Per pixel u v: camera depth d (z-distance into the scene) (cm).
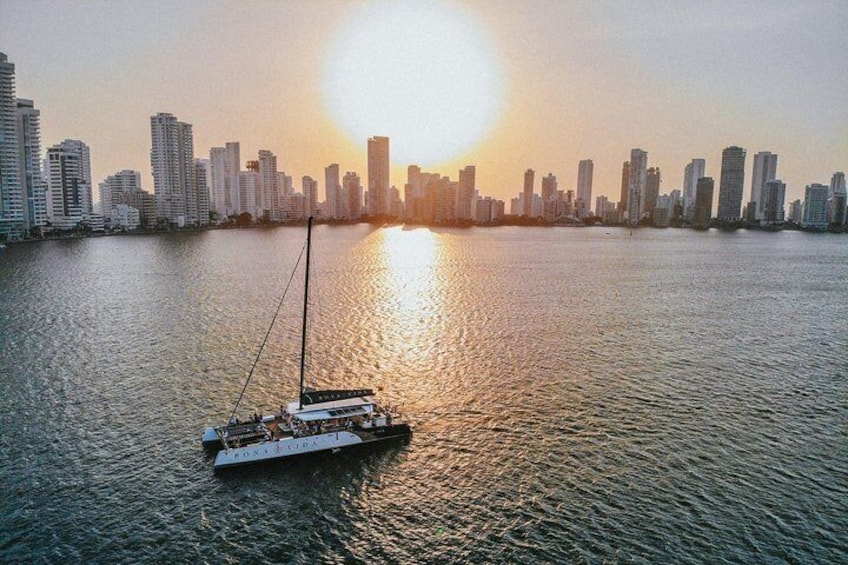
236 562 3862
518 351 8500
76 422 5897
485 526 4231
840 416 6112
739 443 5475
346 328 9900
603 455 5241
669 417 6069
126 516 4344
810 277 17800
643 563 3806
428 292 13975
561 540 4050
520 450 5359
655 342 9100
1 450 5288
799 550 3928
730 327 10262
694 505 4450
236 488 4775
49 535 4097
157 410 6228
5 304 11875
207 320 10425
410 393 6775
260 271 17825
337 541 4091
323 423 5612
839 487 4709
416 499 4606
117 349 8456
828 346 8944
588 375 7400
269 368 7644
